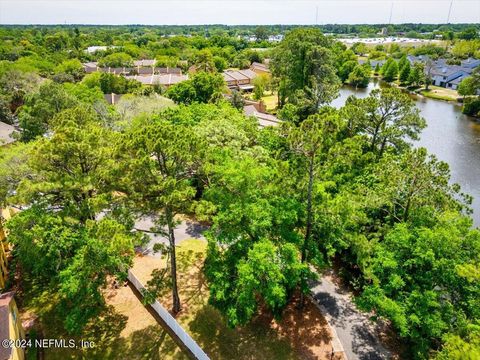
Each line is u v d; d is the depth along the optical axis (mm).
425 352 19266
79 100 57562
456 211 22984
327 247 23516
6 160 29031
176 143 21422
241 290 20547
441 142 63750
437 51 163375
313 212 23359
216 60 130375
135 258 30469
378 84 122125
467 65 126438
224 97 67875
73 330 21062
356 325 24016
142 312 25047
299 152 22578
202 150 22625
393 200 25453
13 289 27359
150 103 56250
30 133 48469
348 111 38188
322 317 24594
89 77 90500
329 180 28359
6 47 133375
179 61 149000
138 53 167875
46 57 132875
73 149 23672
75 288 20562
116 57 140625
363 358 21516
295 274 21016
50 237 22656
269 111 80125
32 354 21438
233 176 22016
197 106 48531
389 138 37938
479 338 15297
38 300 26250
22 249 23562
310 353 21719
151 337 22906
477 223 39750
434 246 20812
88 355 21656
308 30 72375
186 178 27016
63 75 93875
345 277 28812
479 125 73875
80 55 154250
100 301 22422
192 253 30969
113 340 22703
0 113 61562
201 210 22391
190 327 23484
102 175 23297
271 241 22656
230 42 191875
